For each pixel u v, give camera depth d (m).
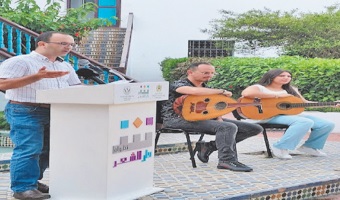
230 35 13.52
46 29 11.01
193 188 4.90
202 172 5.68
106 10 15.87
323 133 6.78
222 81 11.59
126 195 4.27
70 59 9.24
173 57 15.01
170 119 5.97
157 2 15.02
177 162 6.31
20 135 4.21
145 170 4.50
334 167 6.09
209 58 13.02
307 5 14.13
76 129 4.06
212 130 5.86
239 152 7.14
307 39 13.13
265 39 13.40
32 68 4.18
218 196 4.60
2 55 9.52
